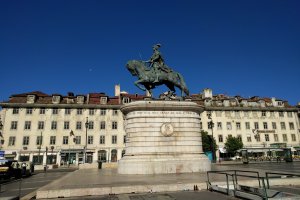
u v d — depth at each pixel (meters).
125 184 9.76
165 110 15.34
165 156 14.49
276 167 21.77
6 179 18.86
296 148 49.06
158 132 14.91
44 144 41.97
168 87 17.12
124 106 15.62
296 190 9.26
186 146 15.04
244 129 48.56
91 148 42.81
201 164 14.67
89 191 9.08
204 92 53.78
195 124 15.70
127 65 16.52
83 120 43.72
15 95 43.94
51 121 42.94
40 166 36.06
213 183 9.85
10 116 42.06
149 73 16.20
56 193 8.84
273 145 48.12
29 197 9.27
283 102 52.78
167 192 9.27
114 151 43.38
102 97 45.34
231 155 46.25
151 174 13.67
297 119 51.41
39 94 45.88
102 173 16.19
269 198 6.71
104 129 43.88
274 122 50.09
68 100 44.50
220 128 47.88
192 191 9.37
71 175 15.03
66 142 42.69
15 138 41.47
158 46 16.86
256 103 50.84
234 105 49.78
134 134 14.94
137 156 14.44
